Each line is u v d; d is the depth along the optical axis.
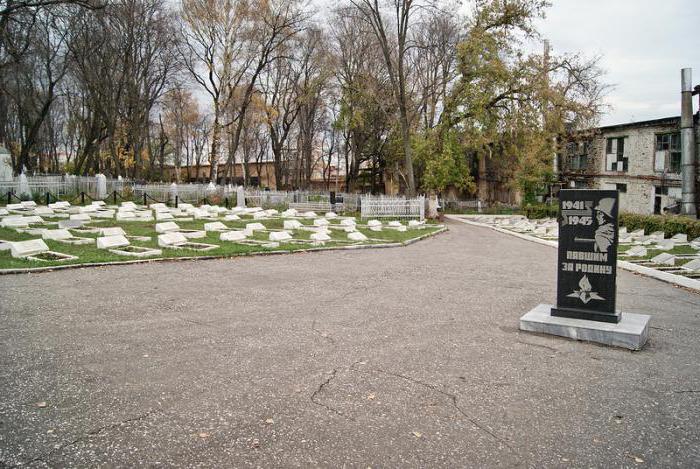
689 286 9.81
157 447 3.31
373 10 31.44
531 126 30.44
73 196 28.62
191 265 10.87
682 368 5.08
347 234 18.69
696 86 25.19
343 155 62.28
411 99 38.56
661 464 3.26
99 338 5.57
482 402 4.15
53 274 9.17
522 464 3.22
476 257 14.41
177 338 5.66
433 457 3.29
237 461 3.17
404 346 5.60
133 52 38.03
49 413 3.74
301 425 3.67
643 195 32.06
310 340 5.73
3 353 5.00
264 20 34.66
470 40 30.41
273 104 42.84
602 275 6.28
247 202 32.41
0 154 33.72
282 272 10.45
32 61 36.88
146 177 51.22
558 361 5.23
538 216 35.81
